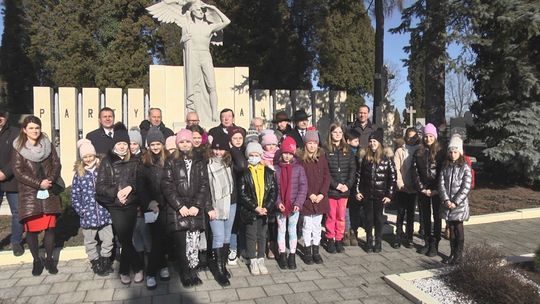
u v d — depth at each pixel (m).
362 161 6.20
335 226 6.07
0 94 28.27
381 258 5.82
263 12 20.14
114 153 4.91
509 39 9.13
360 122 7.21
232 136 5.33
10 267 5.48
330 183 5.97
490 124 10.01
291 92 12.18
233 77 11.73
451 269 4.95
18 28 27.98
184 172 4.77
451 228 5.57
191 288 4.77
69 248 5.88
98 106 11.20
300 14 21.06
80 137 11.27
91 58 25.47
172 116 11.30
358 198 6.18
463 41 8.43
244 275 5.18
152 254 4.77
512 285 4.09
